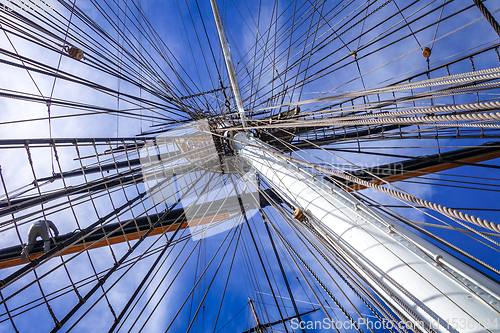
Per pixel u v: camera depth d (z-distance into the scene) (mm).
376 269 3291
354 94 4340
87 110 6625
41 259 4359
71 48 5812
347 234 3809
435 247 3066
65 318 4129
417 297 2756
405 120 2984
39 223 7117
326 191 4746
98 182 6523
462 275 2654
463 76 2928
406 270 2939
